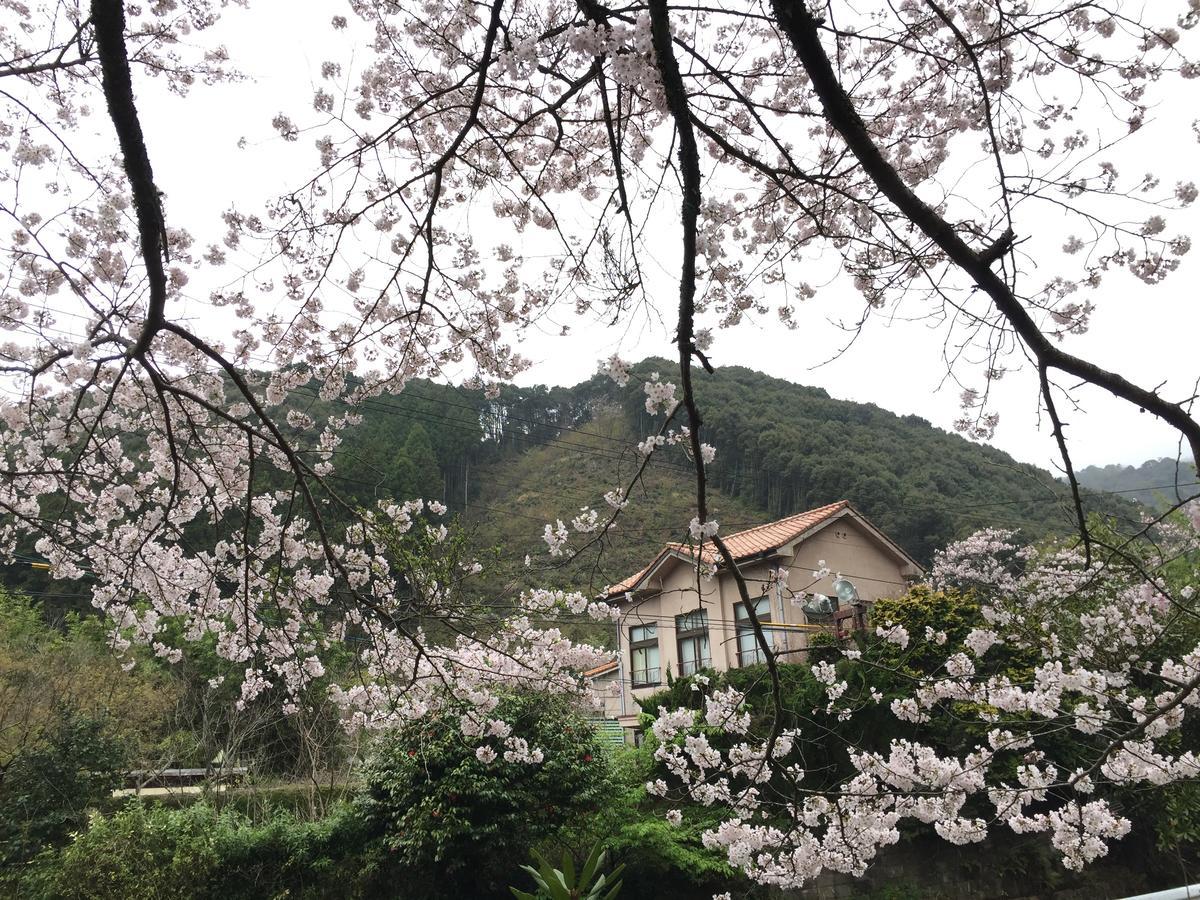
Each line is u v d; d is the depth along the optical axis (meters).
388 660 4.93
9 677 11.93
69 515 4.95
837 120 2.41
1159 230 3.21
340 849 10.05
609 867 10.50
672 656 15.25
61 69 4.11
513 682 6.06
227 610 4.93
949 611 11.46
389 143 4.68
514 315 4.85
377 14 4.40
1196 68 3.63
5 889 8.88
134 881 8.68
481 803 9.59
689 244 2.52
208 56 4.86
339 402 4.78
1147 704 6.91
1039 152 4.04
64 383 4.67
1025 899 10.66
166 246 3.05
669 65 2.41
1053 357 2.51
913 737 10.80
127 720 11.78
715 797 5.33
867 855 5.14
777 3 2.32
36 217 4.84
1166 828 9.60
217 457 4.89
